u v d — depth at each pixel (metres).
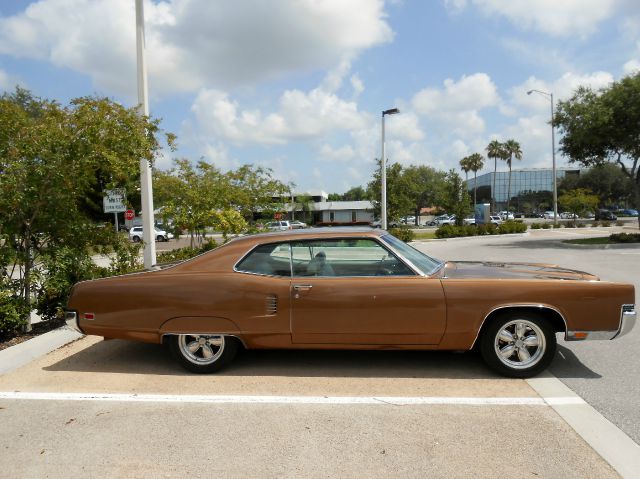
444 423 3.73
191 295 4.77
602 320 4.48
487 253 19.28
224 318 4.75
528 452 3.27
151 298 4.82
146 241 9.28
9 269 6.80
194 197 13.87
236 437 3.56
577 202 65.12
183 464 3.20
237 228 14.74
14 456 3.36
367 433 3.58
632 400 4.10
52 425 3.83
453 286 4.56
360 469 3.09
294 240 4.91
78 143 6.21
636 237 21.47
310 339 4.71
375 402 4.15
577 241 23.38
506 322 4.59
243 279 4.77
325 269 4.86
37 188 6.13
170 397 4.34
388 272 4.78
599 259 15.68
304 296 4.65
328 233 4.91
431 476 3.00
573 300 4.47
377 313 4.59
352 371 4.93
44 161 6.14
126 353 5.66
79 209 7.07
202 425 3.77
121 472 3.12
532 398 4.18
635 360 5.16
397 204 31.44
